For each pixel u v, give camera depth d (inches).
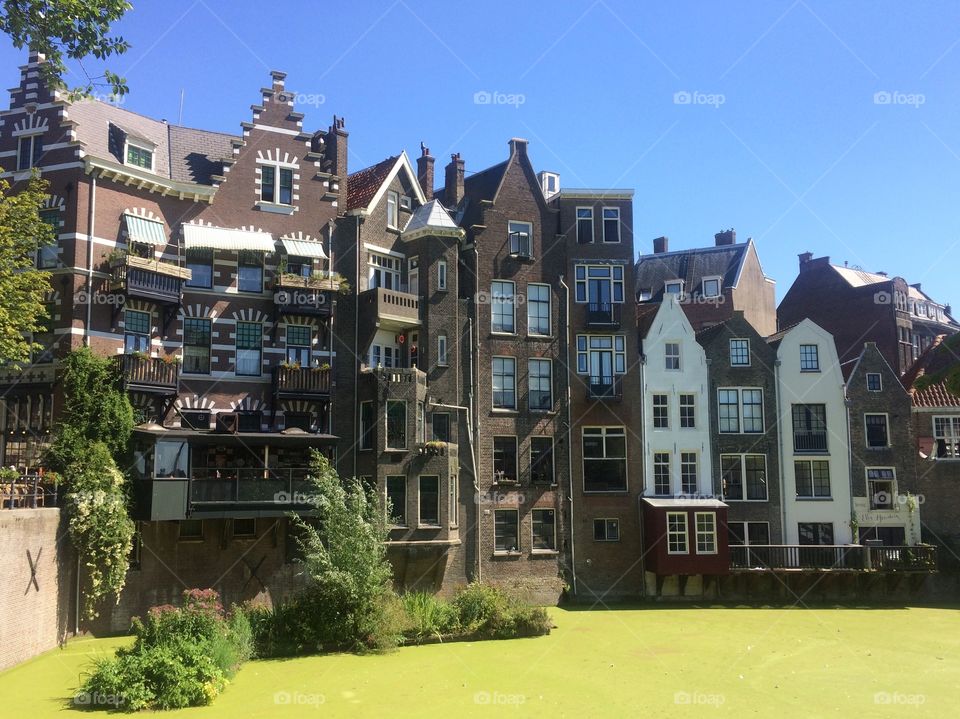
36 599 1008.2
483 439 1551.4
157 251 1334.9
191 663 914.7
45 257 1264.8
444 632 1238.9
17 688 893.2
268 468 1254.9
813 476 1711.4
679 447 1675.7
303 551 1198.3
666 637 1278.3
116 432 1194.0
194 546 1240.8
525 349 1615.4
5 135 1310.3
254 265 1409.9
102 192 1291.8
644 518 1619.1
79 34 731.4
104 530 1107.9
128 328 1288.1
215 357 1353.3
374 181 1595.7
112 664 889.5
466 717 871.1
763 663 1124.5
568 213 1708.9
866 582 1632.6
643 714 893.2
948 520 1718.8
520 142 1690.5
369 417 1414.9
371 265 1521.9
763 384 1723.7
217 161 1454.2
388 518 1360.7
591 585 1581.0
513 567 1534.2
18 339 1153.4
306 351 1419.8
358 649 1151.0
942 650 1209.4
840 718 887.1
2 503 999.0
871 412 1736.0
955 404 1766.7
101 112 1359.5
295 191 1460.4
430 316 1523.1
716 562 1569.9
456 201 1774.1
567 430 1616.6
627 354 1679.4
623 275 1701.5
